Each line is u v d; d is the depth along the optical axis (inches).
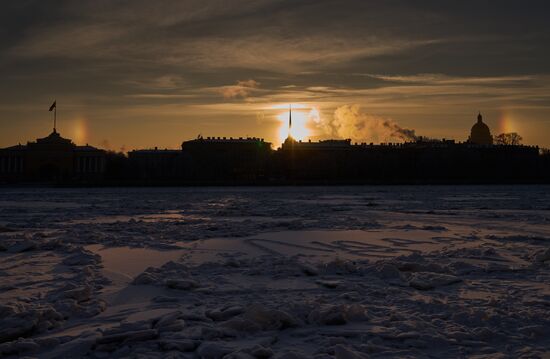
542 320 489.1
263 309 478.6
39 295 597.9
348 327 476.7
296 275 713.6
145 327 458.0
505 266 762.2
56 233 1250.6
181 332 454.6
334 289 631.8
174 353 409.1
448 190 4643.2
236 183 6274.6
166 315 491.5
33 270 756.6
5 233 1279.5
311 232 1274.6
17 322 457.4
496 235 1184.2
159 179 7303.2
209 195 3786.9
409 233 1247.5
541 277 697.0
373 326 480.1
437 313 522.3
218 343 429.1
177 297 592.7
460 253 903.1
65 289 613.9
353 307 501.7
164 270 729.0
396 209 2196.1
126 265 807.7
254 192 4325.8
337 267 735.1
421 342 433.4
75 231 1299.2
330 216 1819.6
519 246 1007.0
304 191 4503.0
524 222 1556.3
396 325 478.9
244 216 1850.4
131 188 5590.6
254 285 653.3
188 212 2094.0
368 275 712.4
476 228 1375.5
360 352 409.7
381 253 934.4
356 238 1150.3
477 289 628.7
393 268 705.0
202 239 1141.7
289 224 1429.6
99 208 2365.9
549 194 3720.5
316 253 937.5
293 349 425.7
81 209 2284.7
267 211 2064.5
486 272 733.3
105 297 593.6
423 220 1641.2
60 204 2711.6
